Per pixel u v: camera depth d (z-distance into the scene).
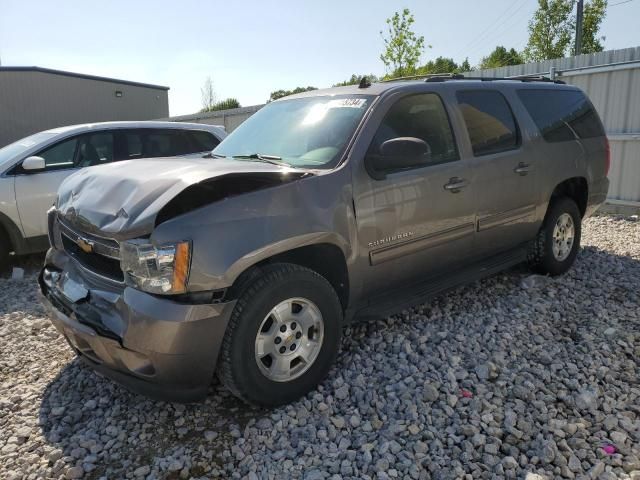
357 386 3.27
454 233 3.99
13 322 4.62
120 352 2.70
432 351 3.67
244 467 2.64
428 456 2.63
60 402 3.29
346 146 3.41
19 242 6.19
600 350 3.64
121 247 2.71
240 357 2.81
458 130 4.08
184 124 7.64
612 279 5.10
